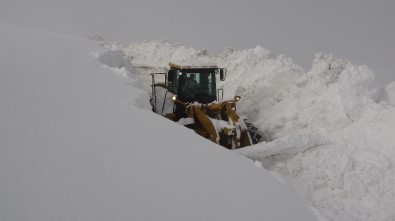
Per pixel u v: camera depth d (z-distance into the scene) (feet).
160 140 12.44
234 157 13.08
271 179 12.19
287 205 10.43
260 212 9.35
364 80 21.27
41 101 13.47
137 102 17.04
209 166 11.32
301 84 27.40
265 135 24.27
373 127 18.29
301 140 16.92
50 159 9.06
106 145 10.80
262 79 32.14
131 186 8.71
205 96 24.72
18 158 8.72
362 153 16.06
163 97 26.76
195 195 9.14
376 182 13.52
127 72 24.34
